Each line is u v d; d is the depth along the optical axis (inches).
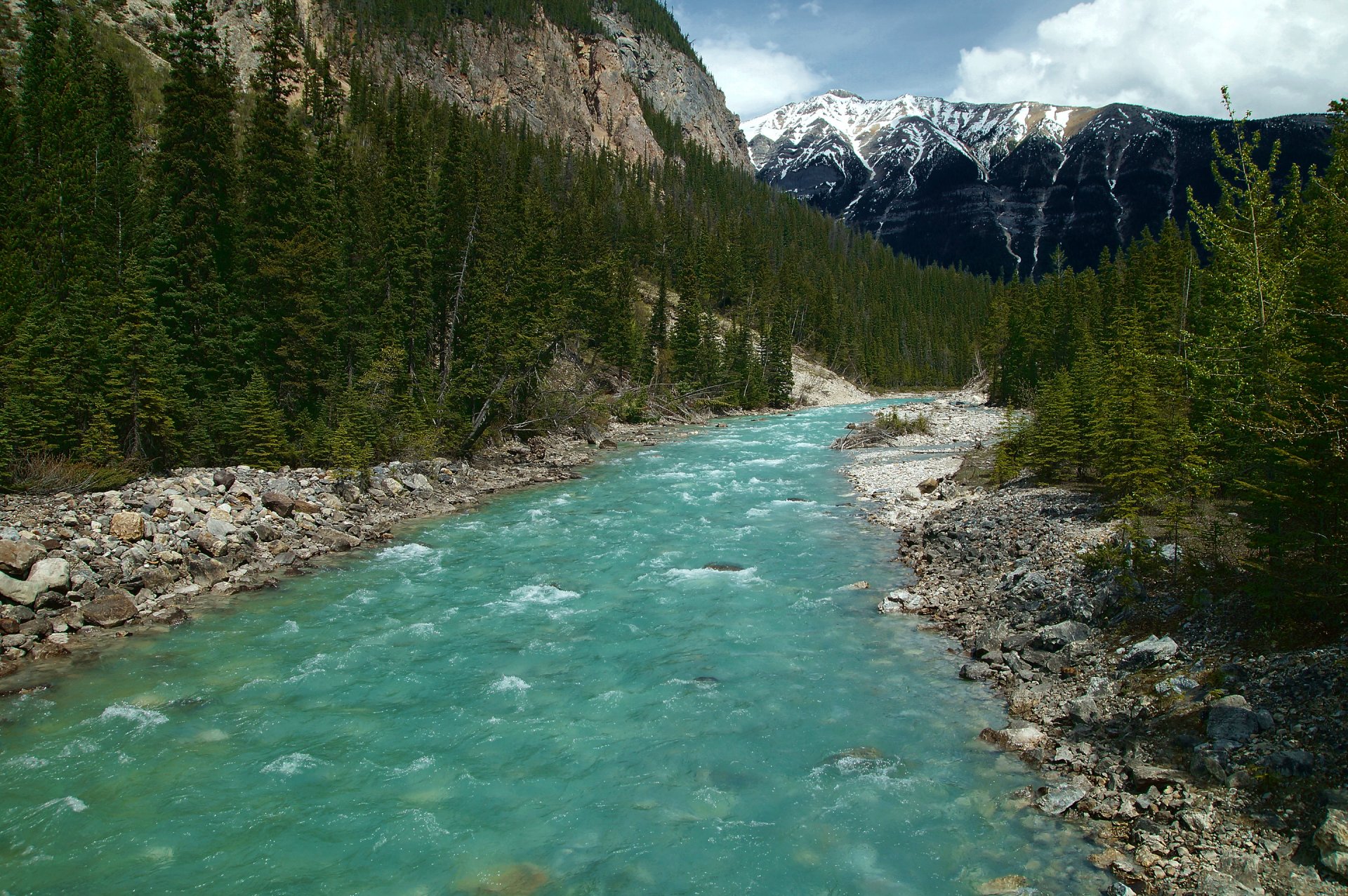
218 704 448.1
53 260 999.0
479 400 1441.9
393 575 714.2
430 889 291.6
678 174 5910.4
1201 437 553.9
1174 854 276.1
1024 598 553.6
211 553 706.2
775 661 508.4
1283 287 461.1
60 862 305.7
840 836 316.8
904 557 749.9
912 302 5541.3
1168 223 2103.8
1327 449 360.2
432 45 4909.0
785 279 4254.4
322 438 1080.8
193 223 1109.7
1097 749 359.6
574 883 293.9
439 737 410.9
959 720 414.0
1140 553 506.9
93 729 414.3
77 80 1439.5
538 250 1744.6
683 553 788.0
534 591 666.2
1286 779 289.0
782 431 2097.7
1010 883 279.3
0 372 806.5
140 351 928.3
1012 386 2474.2
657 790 358.6
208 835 324.8
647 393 2425.0
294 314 1181.1
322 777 371.2
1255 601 408.5
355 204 1534.2
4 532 607.8
